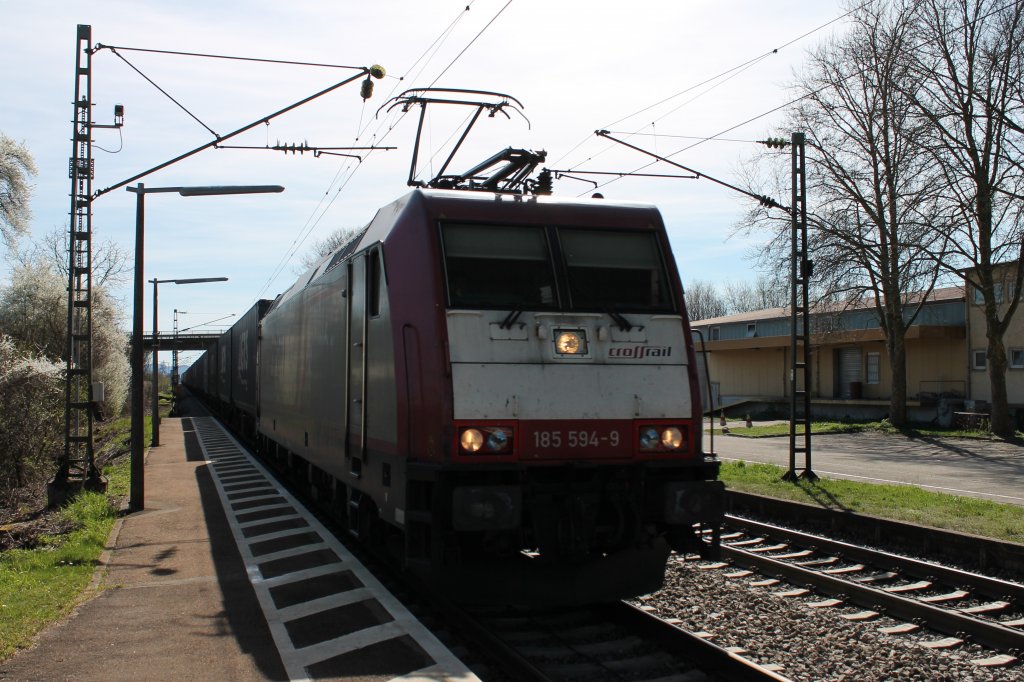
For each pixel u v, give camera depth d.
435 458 6.36
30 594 7.63
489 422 6.35
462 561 6.56
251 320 22.92
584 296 6.98
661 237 7.41
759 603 7.53
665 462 6.78
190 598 7.62
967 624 6.74
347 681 5.36
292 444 13.08
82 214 15.13
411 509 6.48
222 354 36.78
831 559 9.57
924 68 25.38
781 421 38.38
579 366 6.72
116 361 36.62
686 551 6.96
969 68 25.36
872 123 28.03
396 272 7.09
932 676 5.79
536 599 6.55
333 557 9.26
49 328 29.69
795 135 16.09
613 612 7.00
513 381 6.50
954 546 9.55
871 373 37.78
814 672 5.82
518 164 8.64
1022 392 30.44
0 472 16.31
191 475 18.09
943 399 30.86
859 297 28.77
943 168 24.53
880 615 7.42
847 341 35.12
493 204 7.09
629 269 7.21
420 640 6.19
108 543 10.44
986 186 25.64
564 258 7.04
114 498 14.59
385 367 7.31
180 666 5.73
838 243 27.55
